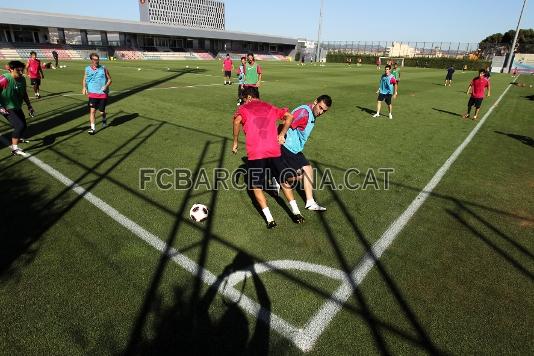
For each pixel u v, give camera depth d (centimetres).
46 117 823
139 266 283
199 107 1009
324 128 822
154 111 927
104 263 285
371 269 292
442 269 296
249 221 362
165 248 309
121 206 384
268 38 6519
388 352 213
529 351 217
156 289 258
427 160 600
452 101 1408
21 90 522
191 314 236
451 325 236
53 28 4059
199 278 272
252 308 243
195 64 3500
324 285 270
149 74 2092
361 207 408
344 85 1888
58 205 381
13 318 228
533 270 298
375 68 4131
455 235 351
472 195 454
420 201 430
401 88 1911
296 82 1973
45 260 287
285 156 368
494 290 271
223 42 6219
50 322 226
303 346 215
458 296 263
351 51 6544
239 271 282
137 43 5078
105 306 240
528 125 954
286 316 238
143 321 229
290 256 305
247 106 353
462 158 618
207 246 314
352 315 241
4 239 314
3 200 388
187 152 585
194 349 209
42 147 587
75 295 249
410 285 274
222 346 212
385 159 597
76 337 215
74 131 697
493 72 4281
